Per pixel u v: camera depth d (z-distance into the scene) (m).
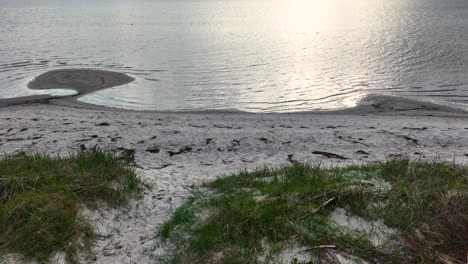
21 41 38.38
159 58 29.31
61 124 13.51
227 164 9.48
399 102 18.08
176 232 5.29
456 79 21.81
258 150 10.86
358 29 44.91
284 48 33.25
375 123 14.16
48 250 4.67
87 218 5.46
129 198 6.30
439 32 39.34
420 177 6.75
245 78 23.03
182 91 20.47
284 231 4.86
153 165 9.38
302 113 16.75
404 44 33.22
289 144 11.38
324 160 9.89
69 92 20.00
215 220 5.32
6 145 11.18
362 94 19.61
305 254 4.56
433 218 5.05
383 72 23.84
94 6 102.06
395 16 58.38
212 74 24.09
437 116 15.74
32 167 7.11
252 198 5.90
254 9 84.38
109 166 7.34
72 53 31.55
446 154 10.51
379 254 4.52
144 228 5.60
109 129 12.86
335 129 13.20
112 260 4.82
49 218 5.00
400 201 5.49
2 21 60.84
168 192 6.95
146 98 19.17
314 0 119.25
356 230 4.97
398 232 4.91
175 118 15.23
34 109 16.45
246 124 14.11
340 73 23.83
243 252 4.61
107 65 26.78
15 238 4.71
